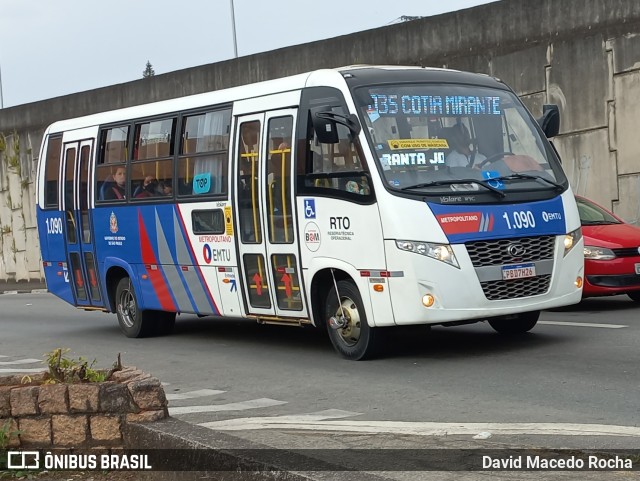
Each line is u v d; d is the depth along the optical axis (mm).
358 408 8789
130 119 15234
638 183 19484
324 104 11500
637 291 15055
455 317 10570
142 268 14945
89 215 16141
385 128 11039
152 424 6734
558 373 9766
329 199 11297
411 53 23344
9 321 21000
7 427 7000
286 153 11969
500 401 8617
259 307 12609
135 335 15609
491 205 10844
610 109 19859
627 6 19469
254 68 27375
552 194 11344
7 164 36312
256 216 12461
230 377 11211
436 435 7328
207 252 13461
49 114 34531
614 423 7461
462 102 11562
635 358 10383
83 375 7234
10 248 36594
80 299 16719
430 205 10609
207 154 13406
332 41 25109
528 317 12344
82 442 6883
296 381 10523
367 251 10875
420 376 10156
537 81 21062
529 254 10984
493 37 21766
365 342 11227
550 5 20734
